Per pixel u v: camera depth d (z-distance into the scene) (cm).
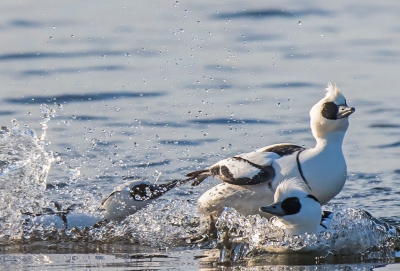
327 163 962
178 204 1116
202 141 1374
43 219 1035
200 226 1026
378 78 1781
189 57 1956
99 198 1114
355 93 1672
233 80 1767
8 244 947
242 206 980
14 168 1113
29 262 838
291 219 863
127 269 792
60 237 988
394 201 1085
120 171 1238
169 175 1221
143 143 1365
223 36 2172
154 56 1969
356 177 1198
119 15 2411
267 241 879
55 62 1922
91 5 2564
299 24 2325
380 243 898
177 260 845
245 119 1498
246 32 2220
